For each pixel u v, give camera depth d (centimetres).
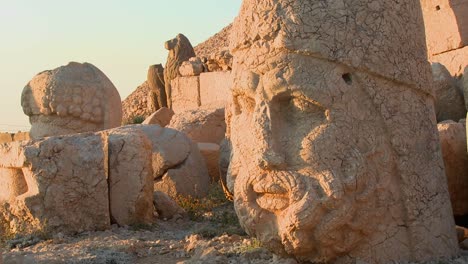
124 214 803
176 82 1722
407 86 541
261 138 519
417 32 557
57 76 1049
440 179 556
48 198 750
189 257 617
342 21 519
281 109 532
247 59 541
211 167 1077
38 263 601
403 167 529
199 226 788
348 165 507
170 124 1271
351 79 522
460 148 670
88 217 770
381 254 518
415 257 529
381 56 524
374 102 523
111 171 805
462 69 905
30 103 1062
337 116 513
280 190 509
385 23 530
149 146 838
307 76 515
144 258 625
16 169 786
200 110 1287
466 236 636
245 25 543
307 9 520
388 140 527
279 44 519
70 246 686
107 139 820
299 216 493
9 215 775
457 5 932
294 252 510
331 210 497
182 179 959
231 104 575
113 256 622
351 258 516
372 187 513
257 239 560
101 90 1065
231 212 850
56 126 1045
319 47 513
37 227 749
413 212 529
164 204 859
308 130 518
